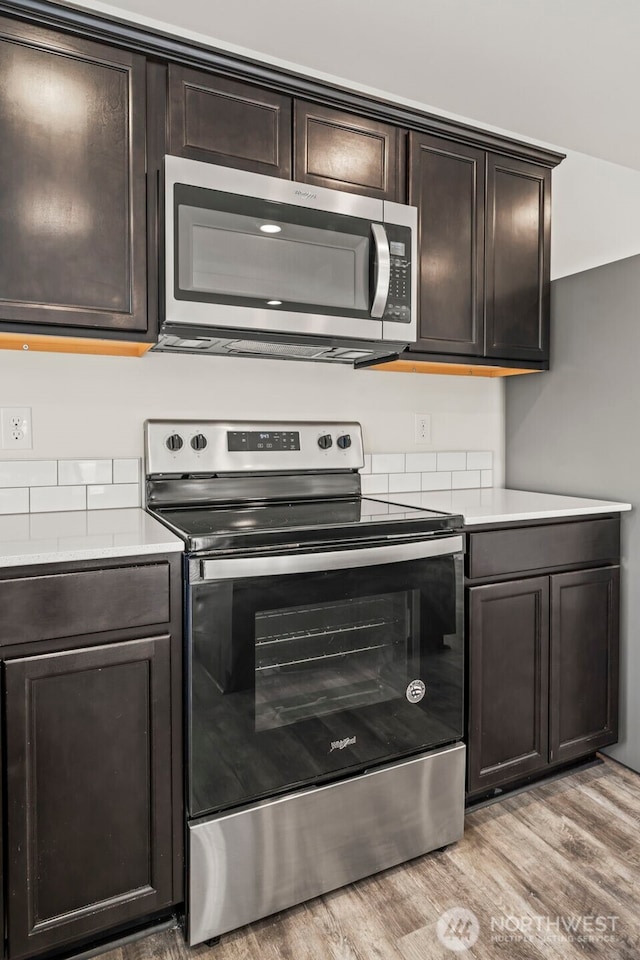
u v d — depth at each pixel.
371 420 2.28
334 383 2.20
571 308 2.24
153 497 1.82
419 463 2.37
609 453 2.11
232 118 1.65
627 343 2.04
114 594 1.25
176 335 1.61
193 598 1.31
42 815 1.21
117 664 1.26
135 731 1.29
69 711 1.22
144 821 1.31
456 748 1.67
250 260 1.62
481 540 1.74
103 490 1.81
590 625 1.98
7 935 1.19
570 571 1.93
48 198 1.44
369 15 1.77
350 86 2.14
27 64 1.41
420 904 1.46
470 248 2.05
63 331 1.49
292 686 1.43
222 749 1.35
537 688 1.87
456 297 2.03
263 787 1.40
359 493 2.17
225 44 1.91
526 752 1.85
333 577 1.47
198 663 1.32
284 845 1.42
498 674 1.79
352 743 1.51
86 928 1.26
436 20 1.80
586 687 1.98
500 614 1.79
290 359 2.09
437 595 1.63
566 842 1.68
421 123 1.92
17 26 1.40
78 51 1.46
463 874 1.56
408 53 1.96
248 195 1.61
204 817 1.34
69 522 1.57
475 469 2.52
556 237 2.64
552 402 2.34
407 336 1.86
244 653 1.37
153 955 1.32
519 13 1.76
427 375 2.39
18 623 1.17
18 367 1.72
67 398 1.78
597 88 2.17
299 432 2.04
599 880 1.53
